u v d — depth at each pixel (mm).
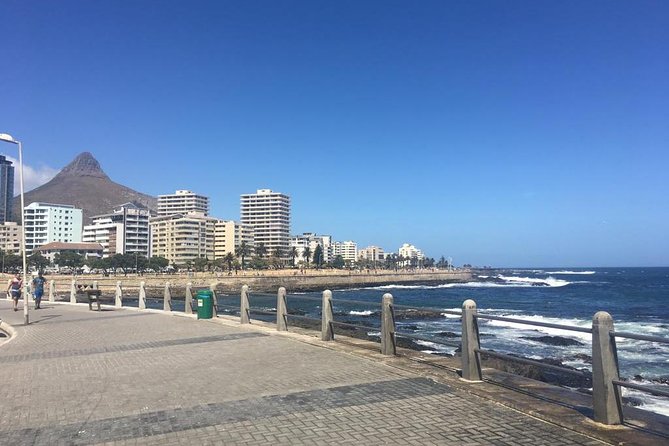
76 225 183875
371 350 11203
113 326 18047
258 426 6230
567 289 112375
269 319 38812
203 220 178750
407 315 45469
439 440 5590
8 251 154625
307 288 130250
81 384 8836
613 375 5934
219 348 12430
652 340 5449
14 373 9977
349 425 6168
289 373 9234
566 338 30219
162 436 5969
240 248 161125
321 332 13391
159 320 19875
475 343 8164
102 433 6137
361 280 149375
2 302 35438
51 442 5848
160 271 141125
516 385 7820
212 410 6992
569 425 5902
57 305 30906
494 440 5559
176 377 9219
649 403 15219
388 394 7547
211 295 20016
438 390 7719
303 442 5637
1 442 5863
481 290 118625
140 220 171375
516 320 7258
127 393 8109
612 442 5355
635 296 83625
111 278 98000
